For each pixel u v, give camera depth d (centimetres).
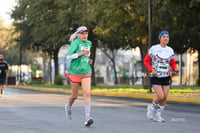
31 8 4506
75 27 4128
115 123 1128
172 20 2853
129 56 7831
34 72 5750
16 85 5322
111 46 4684
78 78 1056
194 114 1414
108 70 8394
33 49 5144
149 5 2686
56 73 5278
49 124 1102
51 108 1612
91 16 3156
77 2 3828
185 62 7219
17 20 5025
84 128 1022
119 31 3206
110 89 3378
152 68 1142
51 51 5253
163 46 1152
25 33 4988
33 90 3934
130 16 2938
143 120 1205
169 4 2528
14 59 8006
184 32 3566
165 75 1146
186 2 2488
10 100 2103
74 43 1041
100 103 1956
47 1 4291
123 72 6606
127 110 1557
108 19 3016
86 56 1049
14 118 1246
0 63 2356
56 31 4159
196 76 5847
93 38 4247
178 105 1900
